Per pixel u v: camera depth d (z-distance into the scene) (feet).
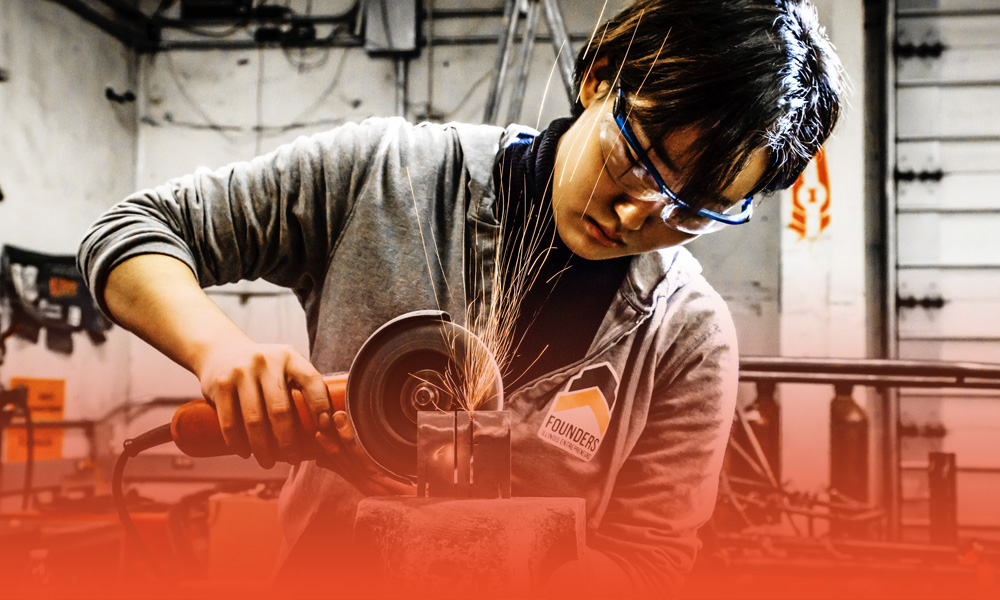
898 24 13.42
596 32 2.50
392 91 14.33
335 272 3.01
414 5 14.12
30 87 12.34
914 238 13.37
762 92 2.07
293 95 14.64
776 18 2.18
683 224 2.36
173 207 2.81
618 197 2.40
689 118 2.09
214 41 14.75
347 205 3.02
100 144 13.97
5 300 11.80
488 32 14.14
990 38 13.26
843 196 12.63
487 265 2.97
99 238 2.65
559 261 2.91
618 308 2.98
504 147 3.04
